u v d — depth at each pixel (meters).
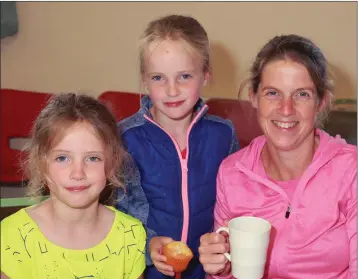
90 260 1.26
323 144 1.28
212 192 1.55
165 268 1.24
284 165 1.29
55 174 1.22
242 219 1.16
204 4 2.60
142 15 2.78
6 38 3.19
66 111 1.24
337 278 1.26
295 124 1.22
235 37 2.54
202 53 1.47
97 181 1.24
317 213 1.24
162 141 1.50
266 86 1.23
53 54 3.08
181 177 1.51
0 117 2.39
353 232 1.23
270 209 1.29
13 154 2.39
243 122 2.00
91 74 2.99
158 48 1.41
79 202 1.22
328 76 1.29
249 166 1.34
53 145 1.21
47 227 1.26
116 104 2.27
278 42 1.26
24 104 2.41
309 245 1.25
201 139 1.55
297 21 2.38
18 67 3.20
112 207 1.39
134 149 1.49
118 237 1.31
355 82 2.29
